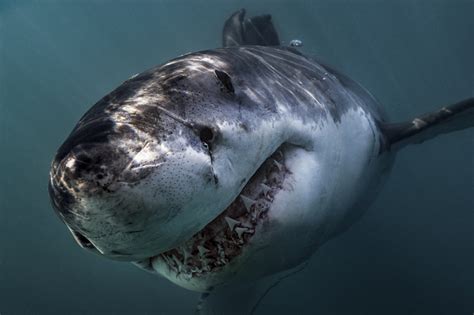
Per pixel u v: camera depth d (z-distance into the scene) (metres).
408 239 6.46
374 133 3.52
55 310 9.55
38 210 18.02
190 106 1.61
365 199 3.80
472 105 3.74
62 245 13.06
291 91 2.28
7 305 10.25
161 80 1.70
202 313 2.77
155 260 1.96
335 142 2.59
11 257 13.09
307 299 5.81
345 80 3.93
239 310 2.83
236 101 1.81
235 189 1.67
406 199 7.47
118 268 10.16
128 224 1.38
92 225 1.37
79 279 10.41
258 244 1.90
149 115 1.49
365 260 6.18
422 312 5.11
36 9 30.05
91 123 1.47
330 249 6.51
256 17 5.55
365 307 5.38
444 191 7.61
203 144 1.54
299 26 25.05
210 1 27.94
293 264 2.47
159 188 1.38
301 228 2.15
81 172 1.32
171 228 1.47
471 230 6.40
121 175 1.33
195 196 1.47
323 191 2.35
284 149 2.13
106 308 8.75
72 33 36.75
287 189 2.03
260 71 2.22
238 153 1.69
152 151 1.40
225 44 5.41
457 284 5.39
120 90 1.68
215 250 1.82
